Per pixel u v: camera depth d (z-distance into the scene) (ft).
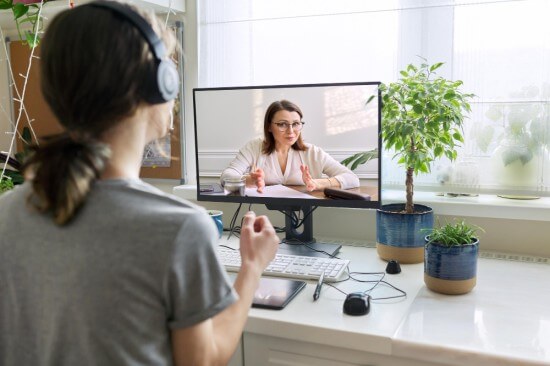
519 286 4.49
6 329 2.24
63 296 2.08
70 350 2.08
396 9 5.99
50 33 2.16
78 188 2.05
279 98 5.41
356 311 3.84
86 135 2.14
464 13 5.74
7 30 7.89
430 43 5.90
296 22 6.45
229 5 6.73
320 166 5.35
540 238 5.51
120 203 2.12
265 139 5.53
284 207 5.69
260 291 4.28
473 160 5.91
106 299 2.04
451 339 3.42
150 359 2.09
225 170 5.76
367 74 6.21
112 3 2.20
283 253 5.43
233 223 6.38
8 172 6.03
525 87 5.60
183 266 2.10
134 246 2.06
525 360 3.12
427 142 5.08
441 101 4.95
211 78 6.91
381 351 3.48
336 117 5.22
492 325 3.65
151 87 2.22
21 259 2.17
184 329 2.16
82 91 2.08
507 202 5.59
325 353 3.75
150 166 7.29
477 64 5.76
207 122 5.74
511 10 5.57
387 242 5.23
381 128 5.05
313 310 3.95
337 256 5.49
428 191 6.17
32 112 7.84
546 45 5.48
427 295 4.27
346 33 6.24
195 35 6.93
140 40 2.16
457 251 4.19
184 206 2.22
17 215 2.23
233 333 2.54
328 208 6.36
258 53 6.68
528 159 5.57
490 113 5.76
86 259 2.06
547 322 3.69
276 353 3.90
